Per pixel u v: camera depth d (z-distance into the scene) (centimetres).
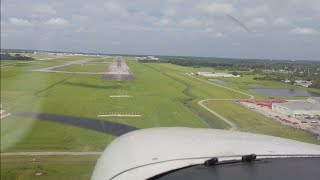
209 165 457
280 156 506
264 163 472
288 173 430
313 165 470
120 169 462
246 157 482
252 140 584
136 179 427
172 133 597
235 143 550
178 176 420
